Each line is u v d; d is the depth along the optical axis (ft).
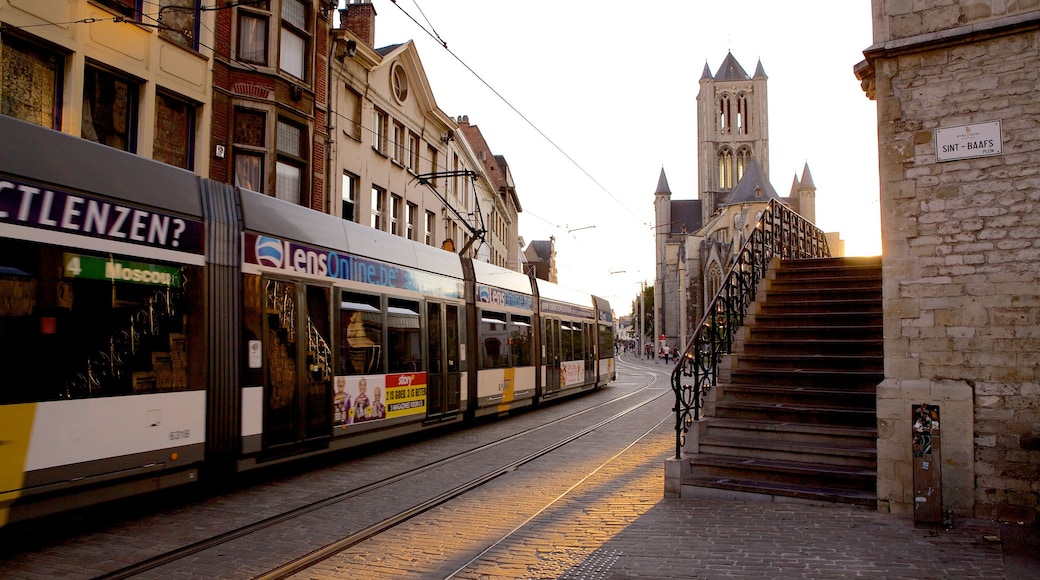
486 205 140.26
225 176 53.72
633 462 36.63
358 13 79.20
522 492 29.81
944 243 24.11
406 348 42.83
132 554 20.61
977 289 23.53
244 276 29.68
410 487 30.86
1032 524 22.31
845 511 24.44
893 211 24.95
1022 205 23.13
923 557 19.36
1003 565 18.62
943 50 24.53
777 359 32.91
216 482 30.78
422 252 46.70
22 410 20.51
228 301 28.66
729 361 33.47
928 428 22.68
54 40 41.14
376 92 77.15
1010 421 22.81
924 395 23.81
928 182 24.49
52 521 21.79
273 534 23.16
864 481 25.31
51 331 21.54
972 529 21.97
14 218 20.80
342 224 37.83
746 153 347.15
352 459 38.68
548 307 72.43
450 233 104.99
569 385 77.15
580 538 22.16
